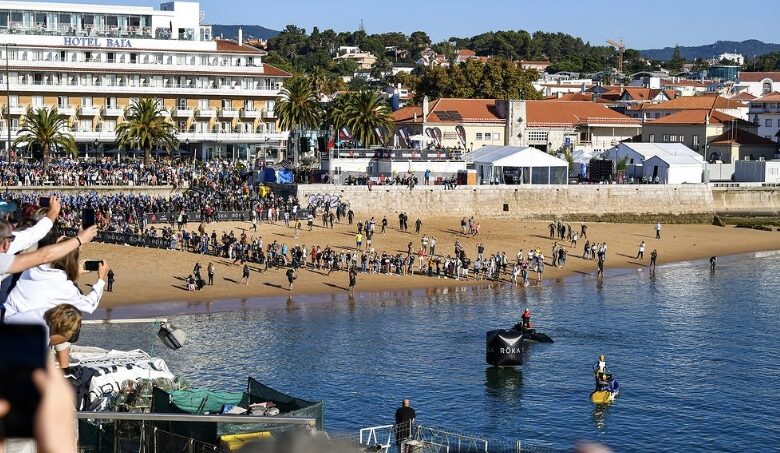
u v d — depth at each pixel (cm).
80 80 16425
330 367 6625
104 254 10375
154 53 16938
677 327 8106
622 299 9506
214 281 9706
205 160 17400
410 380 6309
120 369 4053
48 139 13962
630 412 5631
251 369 6519
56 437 513
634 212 15488
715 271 11538
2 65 15850
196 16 17938
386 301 9200
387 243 12069
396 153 14500
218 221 12131
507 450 4675
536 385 6197
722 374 6519
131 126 14625
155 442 2894
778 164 17200
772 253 13138
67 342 1512
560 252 11431
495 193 14475
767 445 5088
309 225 12356
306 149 16262
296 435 897
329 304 9006
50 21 16825
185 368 6481
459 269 10431
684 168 16300
